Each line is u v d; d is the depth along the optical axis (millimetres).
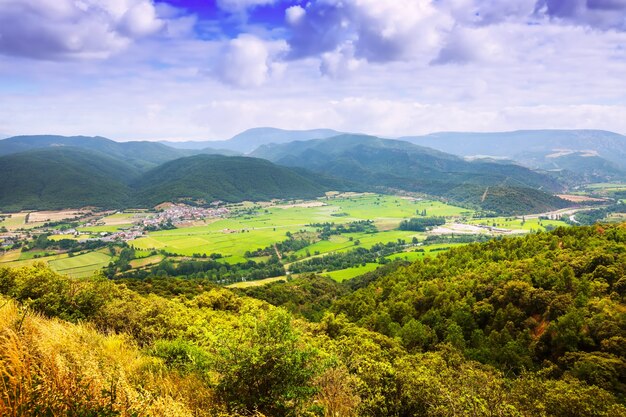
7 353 5492
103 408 5211
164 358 10039
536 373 28953
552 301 37656
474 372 22203
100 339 10359
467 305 45125
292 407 7109
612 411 17031
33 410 4730
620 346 28125
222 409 7000
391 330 44781
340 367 9906
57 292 17109
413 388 13852
